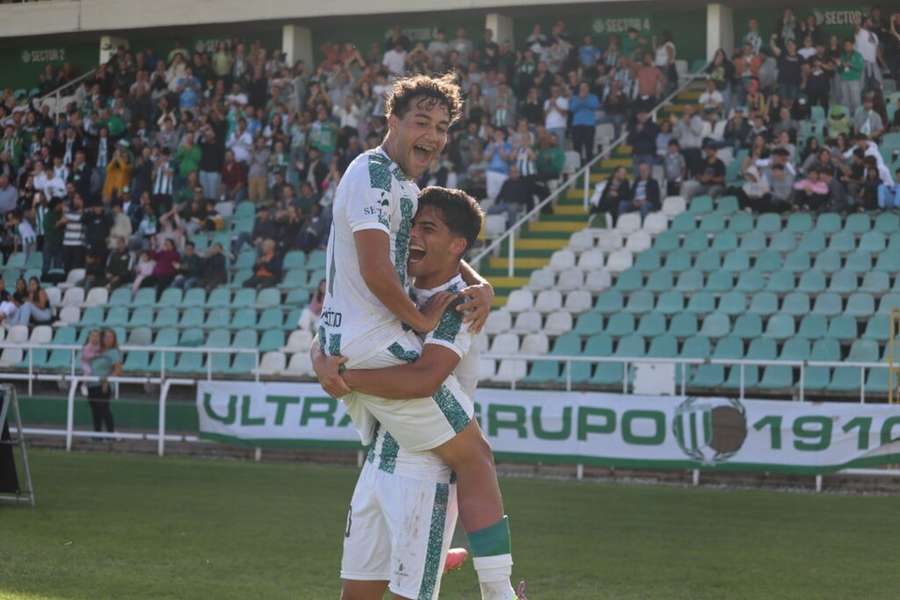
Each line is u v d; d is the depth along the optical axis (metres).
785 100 21.88
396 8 25.47
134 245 23.55
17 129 27.25
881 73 22.42
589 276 20.22
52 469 15.00
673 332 18.83
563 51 24.30
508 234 20.84
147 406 17.30
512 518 11.54
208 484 13.74
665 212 21.03
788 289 18.95
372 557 5.39
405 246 5.19
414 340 5.18
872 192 19.84
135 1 27.64
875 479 13.91
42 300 22.56
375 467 5.34
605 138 23.55
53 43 30.09
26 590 8.05
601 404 14.74
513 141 22.31
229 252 23.11
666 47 23.88
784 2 24.22
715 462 14.26
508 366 18.89
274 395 16.14
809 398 17.75
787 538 10.55
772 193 20.53
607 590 8.37
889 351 15.29
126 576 8.60
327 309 5.25
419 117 5.12
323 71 25.78
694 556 9.66
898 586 8.57
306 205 22.95
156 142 25.48
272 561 9.25
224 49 26.98
